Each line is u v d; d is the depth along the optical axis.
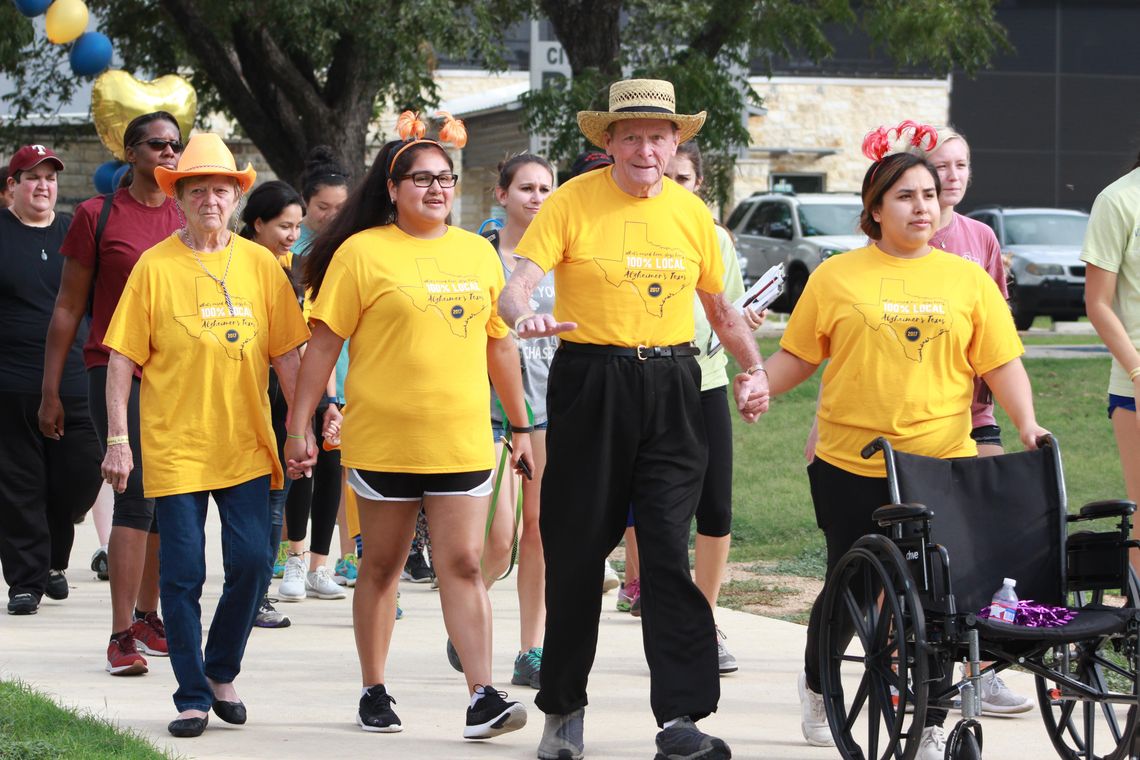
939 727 6.44
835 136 45.28
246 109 23.08
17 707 6.94
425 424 6.71
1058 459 6.45
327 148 10.01
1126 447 7.88
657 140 6.30
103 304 8.38
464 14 23.11
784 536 12.91
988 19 24.25
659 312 6.34
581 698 6.53
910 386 6.60
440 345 6.74
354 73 22.88
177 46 24.92
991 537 6.38
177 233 7.10
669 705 6.15
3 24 21.89
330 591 10.65
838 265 6.77
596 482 6.33
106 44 15.20
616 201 6.38
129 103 13.21
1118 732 6.67
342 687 7.94
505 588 11.12
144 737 6.68
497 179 8.43
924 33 23.02
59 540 10.42
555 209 6.35
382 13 21.34
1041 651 6.11
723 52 23.27
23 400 9.94
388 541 6.90
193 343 6.90
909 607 5.75
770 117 44.91
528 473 7.47
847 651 8.90
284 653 8.81
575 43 22.11
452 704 7.59
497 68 23.55
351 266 6.76
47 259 10.18
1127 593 6.23
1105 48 48.25
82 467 10.23
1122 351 7.70
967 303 6.66
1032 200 48.38
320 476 10.51
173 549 6.92
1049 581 6.40
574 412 6.32
